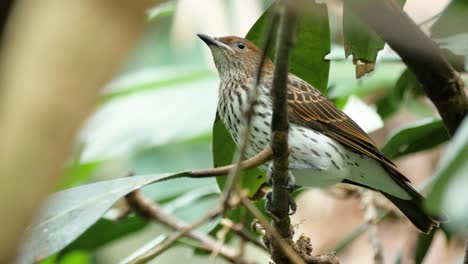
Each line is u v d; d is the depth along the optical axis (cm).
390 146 787
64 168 199
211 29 1023
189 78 1242
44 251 510
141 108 1194
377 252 868
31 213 183
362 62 668
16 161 183
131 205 877
